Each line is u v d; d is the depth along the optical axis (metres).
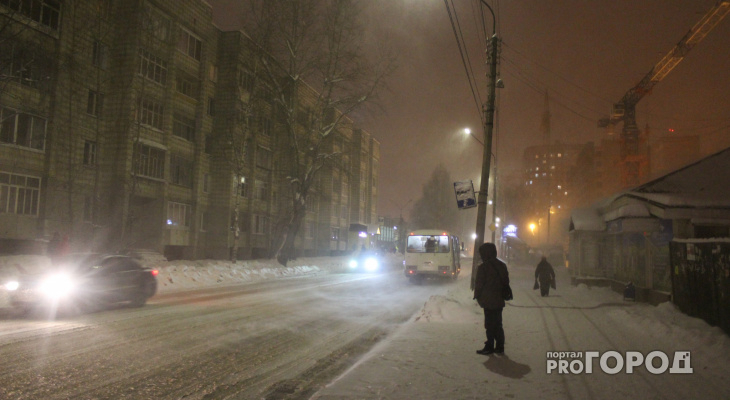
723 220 12.23
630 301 15.12
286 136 46.94
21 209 23.62
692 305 9.68
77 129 26.50
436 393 5.37
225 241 37.34
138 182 29.67
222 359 7.31
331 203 58.88
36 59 23.25
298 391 5.89
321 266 37.91
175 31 32.62
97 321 10.20
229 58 38.47
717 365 6.78
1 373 5.99
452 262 25.45
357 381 5.82
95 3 27.80
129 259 13.53
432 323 10.79
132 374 6.25
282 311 13.05
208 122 37.53
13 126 23.17
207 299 15.46
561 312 12.78
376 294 19.11
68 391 5.45
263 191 43.97
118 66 29.11
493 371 6.44
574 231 22.38
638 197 14.09
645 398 5.38
